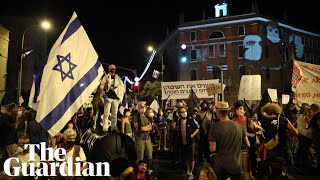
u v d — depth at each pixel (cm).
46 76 559
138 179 591
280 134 629
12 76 4128
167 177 952
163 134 1727
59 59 568
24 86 4181
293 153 1273
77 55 585
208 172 527
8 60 4172
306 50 6053
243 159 715
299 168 1019
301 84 1137
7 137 741
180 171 1048
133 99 3033
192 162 912
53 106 545
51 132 536
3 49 3353
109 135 536
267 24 5422
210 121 991
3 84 3369
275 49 5444
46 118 536
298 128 1012
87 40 601
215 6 5897
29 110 966
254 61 5281
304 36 6050
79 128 1159
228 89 5372
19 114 1044
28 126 890
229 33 5444
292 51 5088
